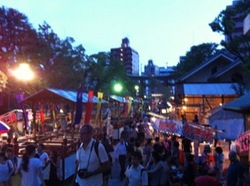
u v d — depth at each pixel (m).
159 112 48.31
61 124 23.55
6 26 37.31
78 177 5.23
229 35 19.59
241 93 22.14
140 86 111.56
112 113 37.16
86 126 5.25
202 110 30.34
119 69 62.78
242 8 19.61
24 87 36.91
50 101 19.30
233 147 10.77
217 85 29.00
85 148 5.23
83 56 49.22
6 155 9.30
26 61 37.41
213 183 4.45
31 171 7.48
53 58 41.91
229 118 12.04
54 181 10.61
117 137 26.33
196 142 12.15
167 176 8.38
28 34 38.69
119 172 15.19
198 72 34.22
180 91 31.95
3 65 36.50
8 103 37.03
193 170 9.59
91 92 16.88
